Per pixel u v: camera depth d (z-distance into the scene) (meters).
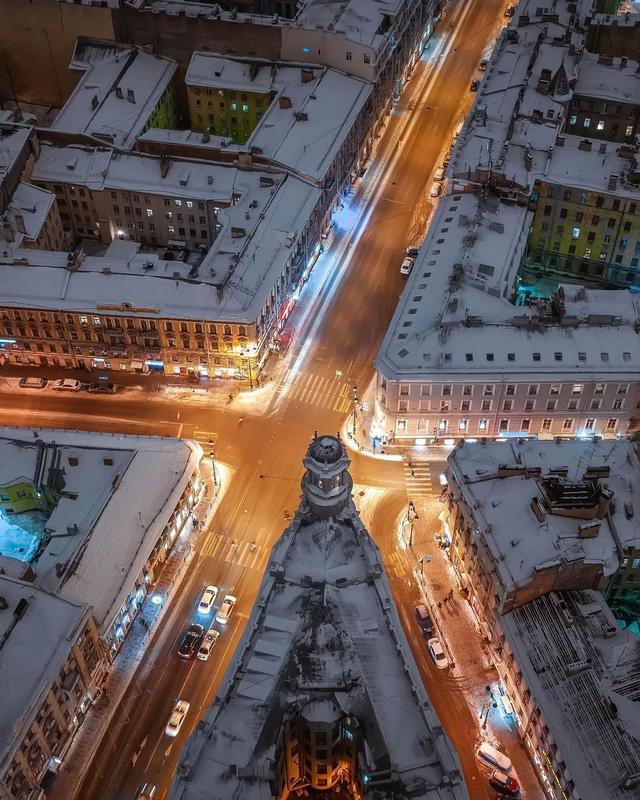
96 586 122.69
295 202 173.38
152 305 154.50
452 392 143.25
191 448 141.75
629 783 98.75
